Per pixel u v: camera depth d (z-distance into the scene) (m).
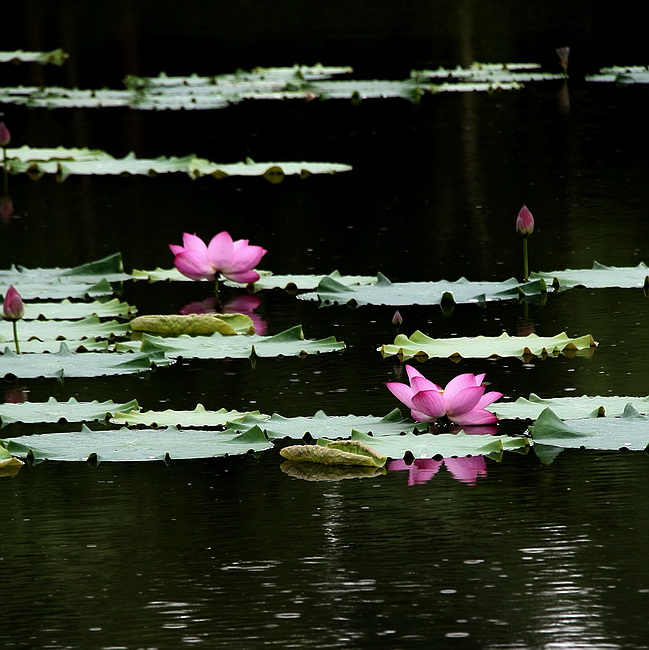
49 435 8.48
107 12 48.38
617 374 9.66
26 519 7.14
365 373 9.96
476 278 13.21
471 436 8.17
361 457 7.84
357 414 8.84
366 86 30.25
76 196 18.89
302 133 24.17
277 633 5.63
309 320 11.84
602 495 7.24
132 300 12.80
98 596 6.09
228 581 6.22
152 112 27.53
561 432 8.23
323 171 20.03
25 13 48.62
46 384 9.92
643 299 12.25
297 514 7.10
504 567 6.29
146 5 50.09
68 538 6.86
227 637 5.61
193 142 23.55
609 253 14.16
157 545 6.67
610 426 8.34
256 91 30.23
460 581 6.12
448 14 46.44
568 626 5.61
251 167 20.53
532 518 6.93
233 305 12.53
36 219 17.09
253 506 7.27
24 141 23.89
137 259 14.52
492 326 11.39
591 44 37.59
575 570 6.21
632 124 23.61
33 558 6.57
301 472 7.86
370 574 6.25
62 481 7.80
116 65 35.81
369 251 14.67
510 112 25.70
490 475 7.66
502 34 40.62
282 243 15.25
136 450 8.06
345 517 7.04
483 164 20.27
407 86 30.14
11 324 11.31
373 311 12.23
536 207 16.94
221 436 8.30
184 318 11.17
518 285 12.53
